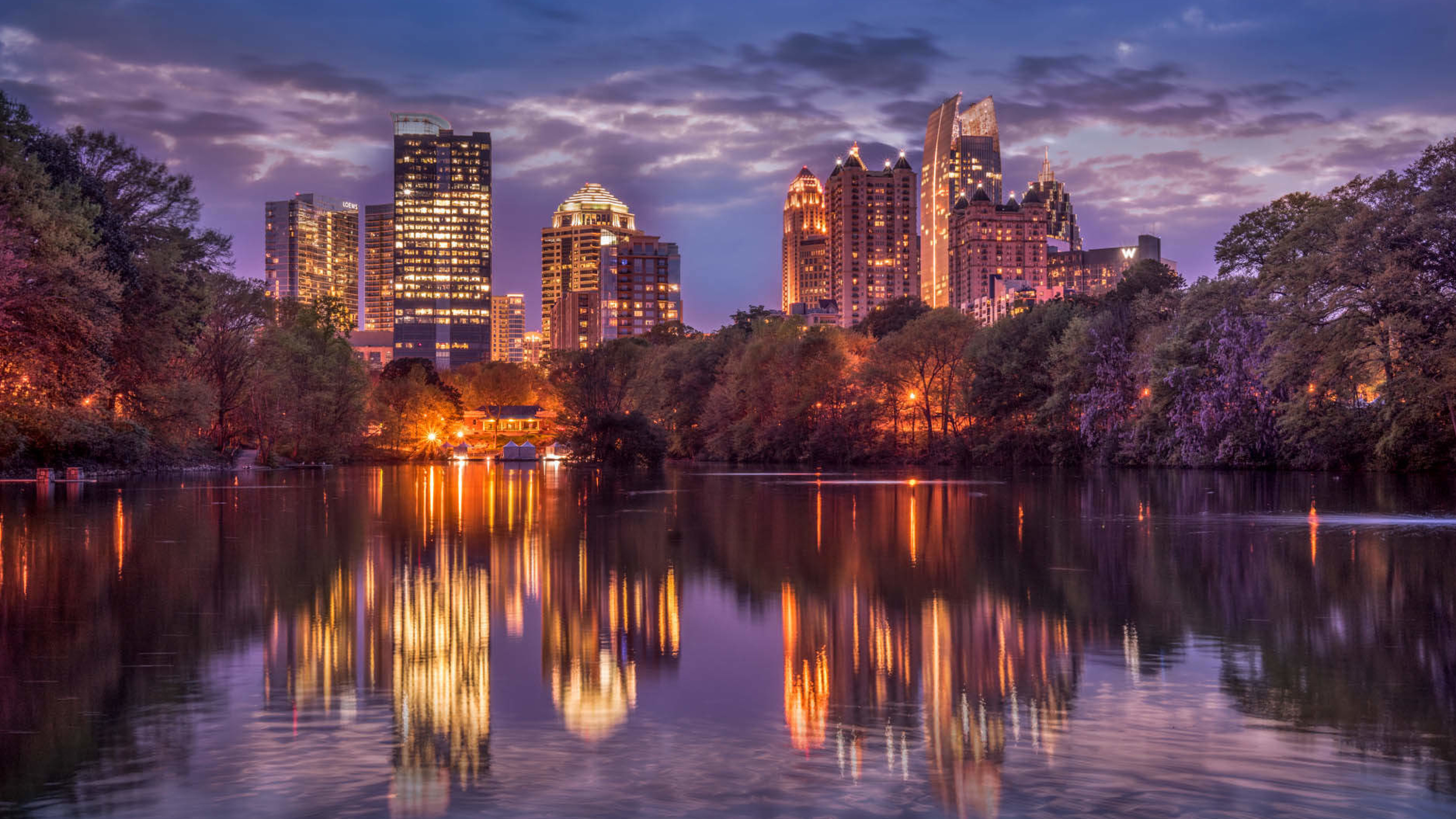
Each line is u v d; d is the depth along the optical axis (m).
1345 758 10.20
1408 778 9.63
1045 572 23.69
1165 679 13.49
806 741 10.85
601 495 56.22
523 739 10.92
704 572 23.64
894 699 12.53
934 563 25.19
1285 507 43.56
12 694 12.66
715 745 10.69
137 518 37.44
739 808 8.91
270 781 9.60
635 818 8.67
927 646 15.63
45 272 46.06
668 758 10.27
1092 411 88.31
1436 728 11.23
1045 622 17.50
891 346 111.44
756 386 123.50
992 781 9.56
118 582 21.64
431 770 9.89
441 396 189.12
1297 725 11.32
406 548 28.59
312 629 16.81
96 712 11.84
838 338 126.25
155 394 70.44
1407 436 63.34
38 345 49.12
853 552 27.61
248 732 11.12
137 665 14.22
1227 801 9.04
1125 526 35.41
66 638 15.91
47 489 56.47
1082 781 9.58
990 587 21.41
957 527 35.09
